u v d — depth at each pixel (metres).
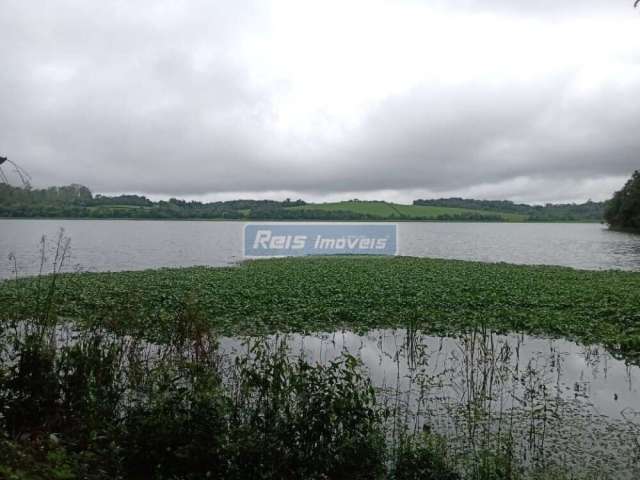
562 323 14.79
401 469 5.68
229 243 75.69
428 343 13.12
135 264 42.47
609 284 23.53
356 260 40.91
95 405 6.11
